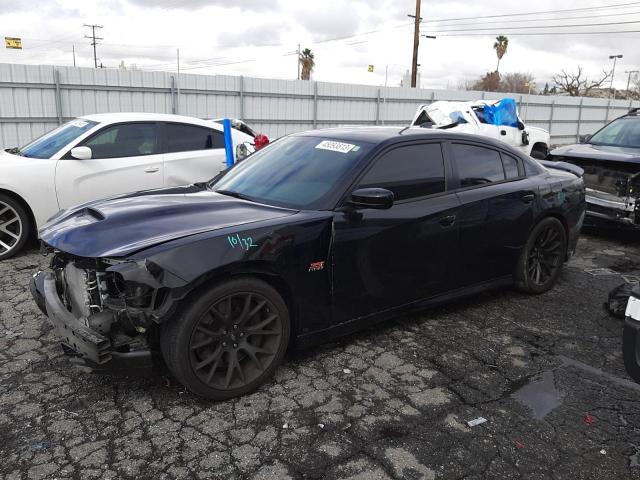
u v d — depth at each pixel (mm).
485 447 2752
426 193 3941
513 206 4480
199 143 7125
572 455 2715
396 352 3791
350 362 3625
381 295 3729
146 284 2727
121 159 6398
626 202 6691
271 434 2811
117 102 15750
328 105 20484
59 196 5938
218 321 3027
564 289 5250
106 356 2783
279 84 18953
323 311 3453
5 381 3281
